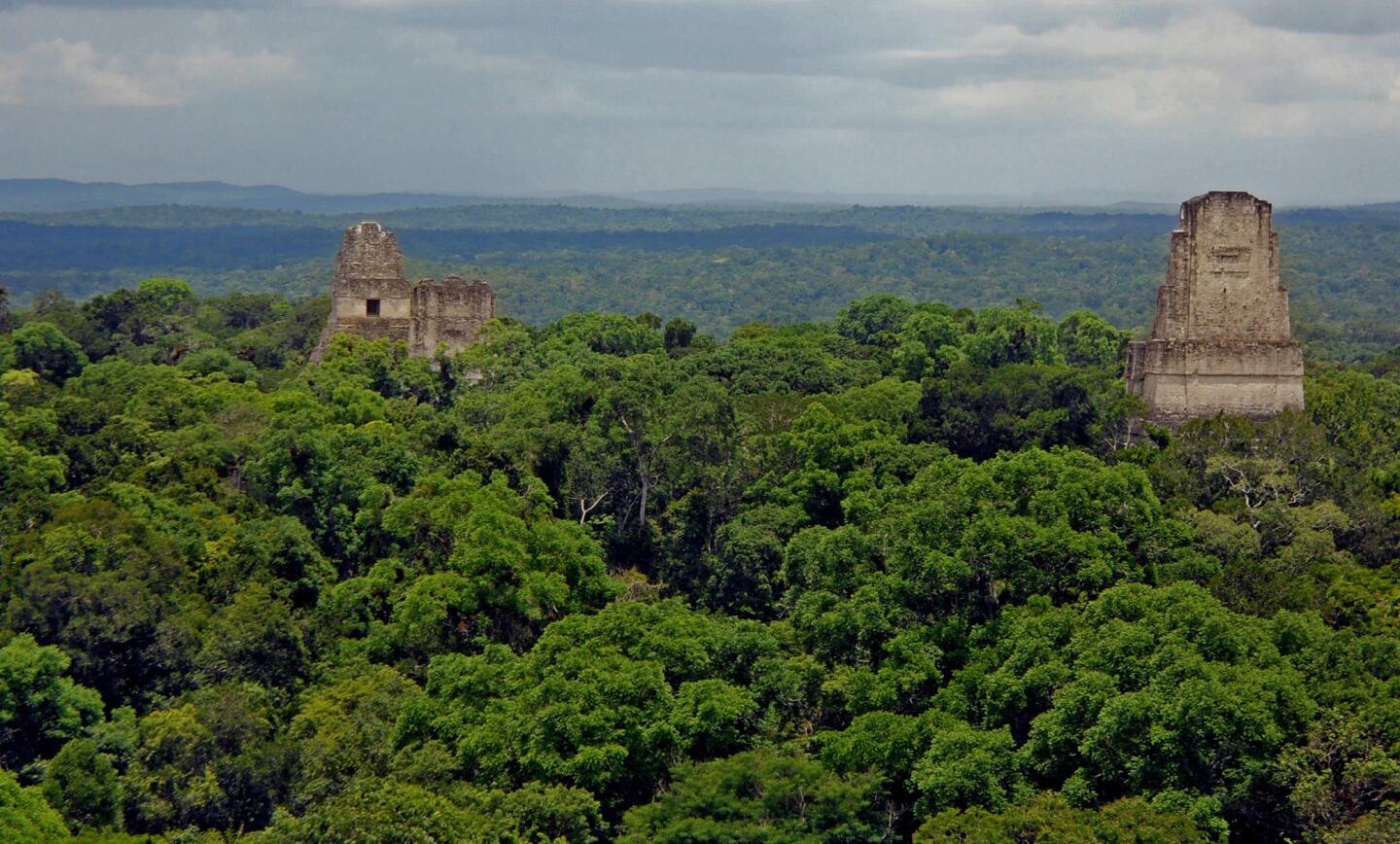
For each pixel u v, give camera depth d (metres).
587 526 126.31
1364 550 111.00
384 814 81.19
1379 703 84.25
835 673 98.31
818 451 127.31
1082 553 100.81
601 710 90.25
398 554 123.69
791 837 83.75
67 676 100.44
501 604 109.31
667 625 100.31
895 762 88.50
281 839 82.25
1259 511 112.44
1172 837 77.94
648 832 84.44
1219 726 82.75
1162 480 117.62
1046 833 78.19
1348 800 82.38
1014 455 118.44
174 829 92.31
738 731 93.81
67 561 106.69
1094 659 89.44
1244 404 128.62
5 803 84.88
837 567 107.00
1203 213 127.69
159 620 105.44
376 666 105.19
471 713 94.19
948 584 100.44
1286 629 92.19
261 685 105.00
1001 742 86.94
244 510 126.31
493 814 84.06
